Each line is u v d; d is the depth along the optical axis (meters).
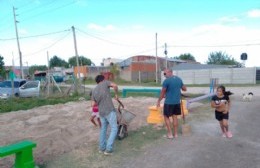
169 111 7.55
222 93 7.46
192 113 11.71
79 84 28.55
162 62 66.81
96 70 68.62
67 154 6.62
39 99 19.50
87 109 13.78
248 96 16.95
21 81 24.61
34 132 9.27
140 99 18.09
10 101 18.58
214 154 6.22
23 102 18.19
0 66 54.44
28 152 5.36
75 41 29.55
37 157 6.46
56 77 45.72
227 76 41.53
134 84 46.28
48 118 11.71
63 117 11.77
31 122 11.05
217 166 5.54
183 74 45.88
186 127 8.02
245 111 12.20
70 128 9.37
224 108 7.49
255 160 5.80
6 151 4.96
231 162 5.72
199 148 6.66
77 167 5.77
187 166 5.59
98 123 9.86
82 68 67.75
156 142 7.31
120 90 29.48
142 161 5.96
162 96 7.60
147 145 7.07
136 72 59.75
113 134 6.48
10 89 22.69
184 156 6.16
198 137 7.65
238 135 7.79
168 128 7.63
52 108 14.89
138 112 12.44
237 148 6.60
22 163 5.28
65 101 18.58
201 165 5.62
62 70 68.88
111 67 63.44
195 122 9.74
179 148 6.72
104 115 6.52
